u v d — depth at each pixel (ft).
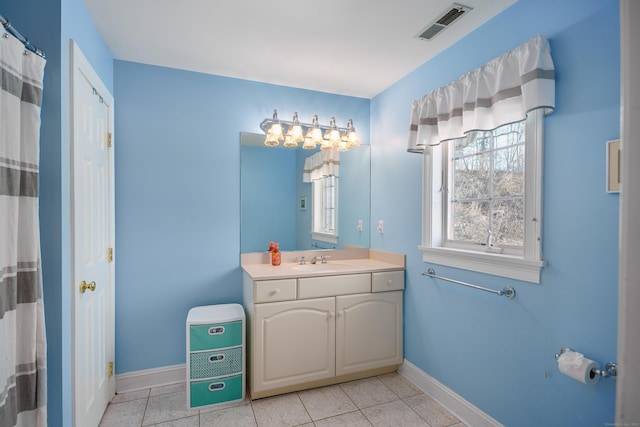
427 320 7.35
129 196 7.38
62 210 4.45
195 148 7.95
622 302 1.96
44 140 4.35
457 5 5.45
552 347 4.83
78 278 4.91
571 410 4.60
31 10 4.33
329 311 7.37
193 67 7.73
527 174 5.16
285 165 8.83
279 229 8.77
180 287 7.82
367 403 6.89
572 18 4.55
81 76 5.19
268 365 6.90
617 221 4.08
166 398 7.04
